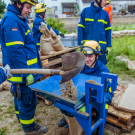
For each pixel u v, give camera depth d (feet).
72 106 6.33
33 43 8.28
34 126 9.00
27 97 8.04
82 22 13.47
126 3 136.87
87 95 6.08
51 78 7.83
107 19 13.41
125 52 22.25
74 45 15.24
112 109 8.90
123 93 9.82
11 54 7.27
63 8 148.66
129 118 8.16
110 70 18.01
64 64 5.84
